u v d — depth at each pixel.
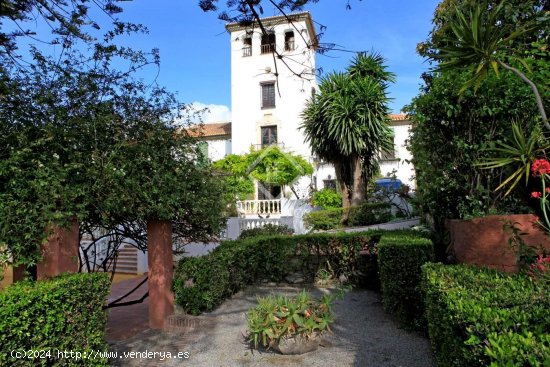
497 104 4.05
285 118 21.84
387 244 4.98
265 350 4.39
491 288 2.59
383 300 5.42
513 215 3.60
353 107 15.15
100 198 4.24
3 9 3.92
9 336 2.72
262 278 7.99
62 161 4.16
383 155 17.47
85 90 4.41
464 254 3.85
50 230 3.80
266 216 16.28
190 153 5.34
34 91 4.21
